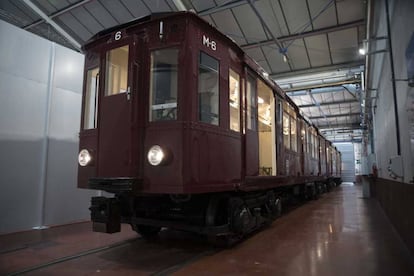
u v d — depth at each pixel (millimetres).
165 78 3945
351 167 34531
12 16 9602
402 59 4156
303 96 16375
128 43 3990
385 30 5598
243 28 9375
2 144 5570
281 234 5781
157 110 3939
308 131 10641
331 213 8727
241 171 4805
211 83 4199
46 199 6301
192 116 3744
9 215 5656
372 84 9070
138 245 4871
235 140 4672
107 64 4227
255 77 5688
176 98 3809
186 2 8211
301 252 4488
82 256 4223
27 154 5984
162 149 3697
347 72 11289
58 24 9914
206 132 3963
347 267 3789
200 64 4004
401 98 4508
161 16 4027
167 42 3922
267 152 6918
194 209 4508
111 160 3943
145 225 4820
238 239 4945
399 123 4855
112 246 4773
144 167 3828
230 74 4738
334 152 20922
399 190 5273
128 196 4543
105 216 3904
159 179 3711
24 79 6004
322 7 8328
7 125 5672
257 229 6203
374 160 12430
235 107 4863
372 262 4008
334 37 9648
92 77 4633
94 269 3670
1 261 3969
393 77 4914
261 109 6484
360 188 22062
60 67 6750
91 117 4586
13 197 5719
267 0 8242
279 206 7078
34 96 6172
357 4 8078
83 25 9914
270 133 6957
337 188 22172
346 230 6191
